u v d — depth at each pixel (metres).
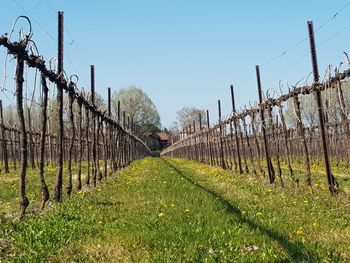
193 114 150.25
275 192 17.81
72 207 13.92
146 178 26.73
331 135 39.03
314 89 16.80
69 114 19.00
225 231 9.70
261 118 23.92
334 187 16.53
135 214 12.50
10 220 11.09
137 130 124.94
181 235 9.38
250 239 8.90
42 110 14.74
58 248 8.57
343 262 7.07
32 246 8.52
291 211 12.52
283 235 9.27
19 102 12.45
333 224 10.45
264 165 43.28
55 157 54.66
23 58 12.61
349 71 14.16
